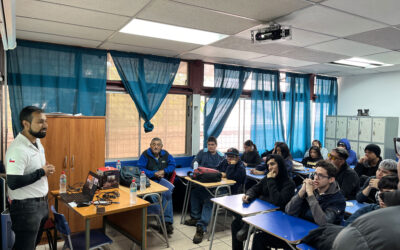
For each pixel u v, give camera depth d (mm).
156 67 4832
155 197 3834
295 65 5695
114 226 3457
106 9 2707
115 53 4461
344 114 7375
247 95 6098
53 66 4062
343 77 7379
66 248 2746
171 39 3777
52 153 3477
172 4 2568
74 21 3076
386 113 6520
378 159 3840
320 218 2297
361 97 7004
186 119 5488
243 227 2889
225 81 5578
